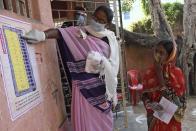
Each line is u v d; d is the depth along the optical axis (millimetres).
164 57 3607
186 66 10117
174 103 3623
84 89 3408
